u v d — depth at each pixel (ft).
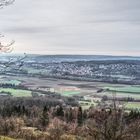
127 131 42.52
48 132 101.81
